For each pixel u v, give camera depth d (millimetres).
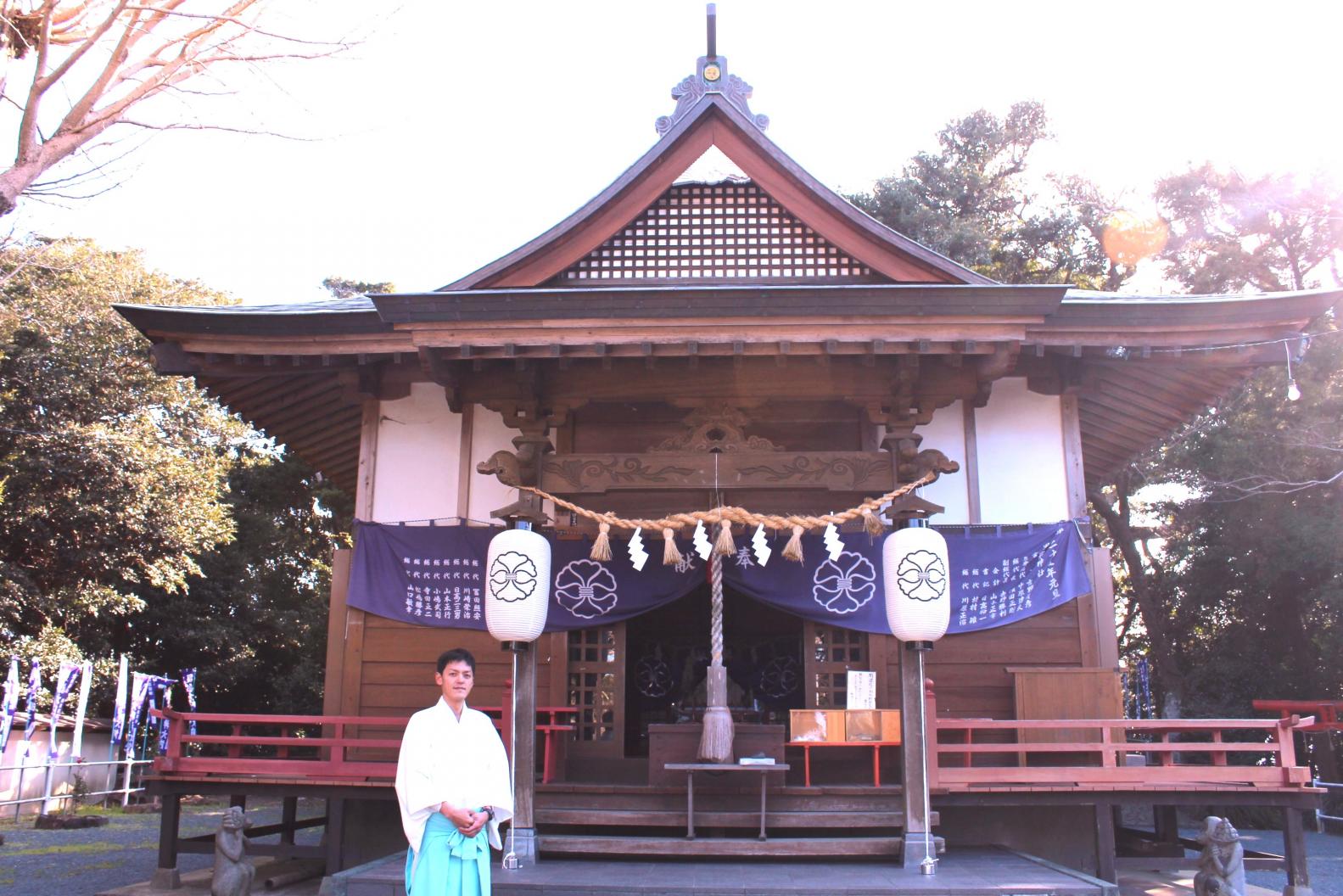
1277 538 19125
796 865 6969
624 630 8844
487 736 4371
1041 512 8953
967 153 27047
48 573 21078
